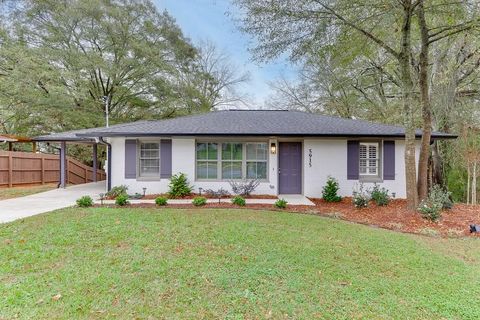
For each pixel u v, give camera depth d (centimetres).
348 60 893
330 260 438
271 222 656
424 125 854
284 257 441
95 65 1747
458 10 719
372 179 1055
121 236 520
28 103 1603
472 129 1210
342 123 1154
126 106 2103
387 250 495
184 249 463
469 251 516
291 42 798
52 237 508
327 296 328
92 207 805
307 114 1355
